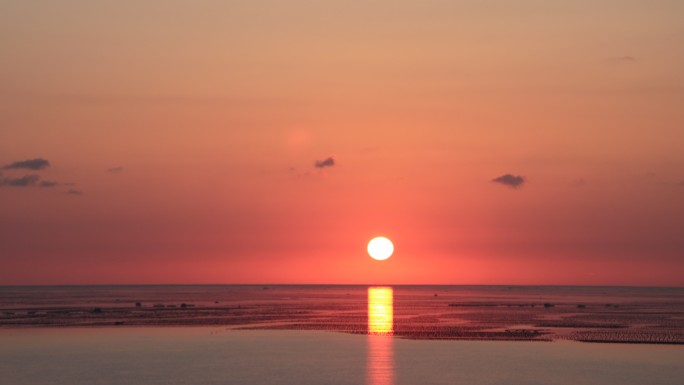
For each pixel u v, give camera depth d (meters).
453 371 68.88
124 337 97.88
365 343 90.56
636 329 108.75
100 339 95.12
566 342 90.94
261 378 65.44
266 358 77.25
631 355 79.62
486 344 89.31
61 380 64.75
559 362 74.31
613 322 123.12
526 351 82.56
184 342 91.75
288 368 70.62
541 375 67.12
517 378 65.75
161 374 67.50
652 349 84.50
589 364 73.12
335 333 103.31
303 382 63.59
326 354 80.19
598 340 93.00
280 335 100.62
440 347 86.19
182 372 68.50
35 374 67.62
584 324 118.62
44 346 87.56
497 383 63.62
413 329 109.56
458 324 119.44
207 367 71.31
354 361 75.00
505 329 109.12
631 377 66.50
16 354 80.69
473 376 66.50
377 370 69.50
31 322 122.56
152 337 97.94
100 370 69.69
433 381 64.12
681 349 84.50
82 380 64.69
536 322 123.50
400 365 72.38
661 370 70.00
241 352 82.12
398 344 89.38
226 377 65.94
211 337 97.88
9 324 118.38
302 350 83.69
